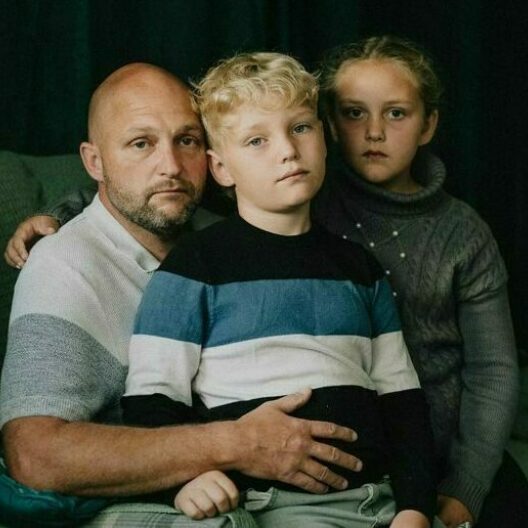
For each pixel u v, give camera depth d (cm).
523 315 241
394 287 158
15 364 129
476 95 234
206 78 142
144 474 120
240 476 126
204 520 117
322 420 128
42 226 153
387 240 160
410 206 160
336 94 159
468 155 236
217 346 131
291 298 132
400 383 139
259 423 123
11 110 204
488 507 154
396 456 135
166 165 143
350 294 136
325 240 140
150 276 145
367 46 160
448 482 155
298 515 123
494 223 243
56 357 129
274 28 221
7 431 125
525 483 162
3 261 159
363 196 161
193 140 147
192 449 121
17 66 203
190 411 130
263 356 130
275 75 134
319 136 137
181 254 134
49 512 117
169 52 216
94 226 146
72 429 122
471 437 156
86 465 120
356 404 131
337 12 227
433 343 160
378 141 156
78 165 184
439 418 158
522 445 184
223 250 135
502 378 159
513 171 241
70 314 133
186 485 121
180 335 130
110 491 122
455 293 162
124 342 138
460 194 238
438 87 164
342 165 162
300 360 130
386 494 131
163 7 213
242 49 218
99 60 210
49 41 204
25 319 132
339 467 127
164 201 144
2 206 164
